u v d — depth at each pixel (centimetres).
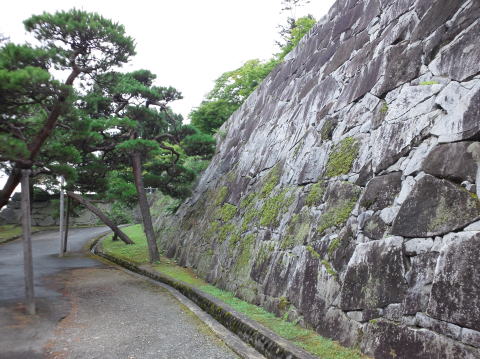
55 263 1409
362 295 452
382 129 542
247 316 598
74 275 1133
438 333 350
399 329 390
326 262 541
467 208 365
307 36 1129
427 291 377
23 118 793
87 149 1276
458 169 391
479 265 331
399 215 441
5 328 589
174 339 561
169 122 1427
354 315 457
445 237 377
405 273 409
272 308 622
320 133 744
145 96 1314
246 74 2197
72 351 507
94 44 802
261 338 505
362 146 583
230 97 2308
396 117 523
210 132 2358
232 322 599
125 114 1349
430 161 430
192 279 1000
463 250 350
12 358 479
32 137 800
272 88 1278
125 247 1747
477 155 378
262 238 779
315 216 621
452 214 378
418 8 593
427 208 409
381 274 436
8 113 714
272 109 1175
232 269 851
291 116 962
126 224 3073
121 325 625
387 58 607
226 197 1182
